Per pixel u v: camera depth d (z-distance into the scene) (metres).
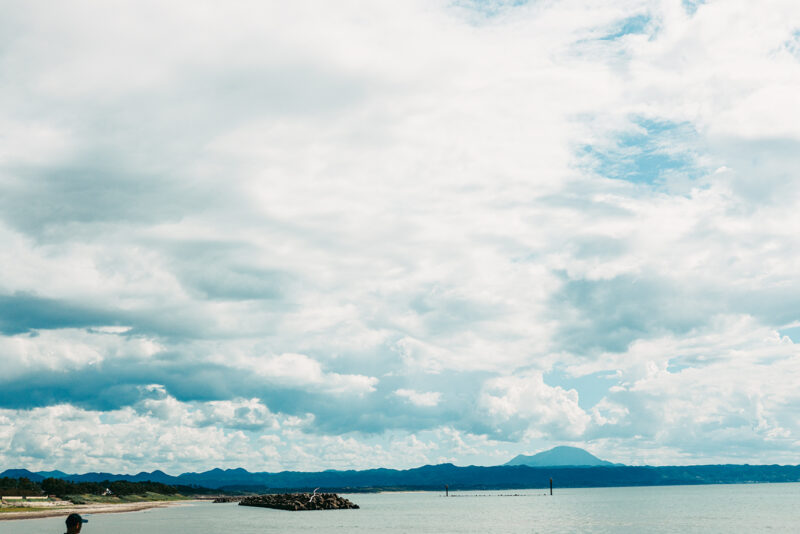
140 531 106.12
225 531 107.06
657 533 104.88
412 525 124.56
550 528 116.69
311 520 140.75
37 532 97.12
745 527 117.00
